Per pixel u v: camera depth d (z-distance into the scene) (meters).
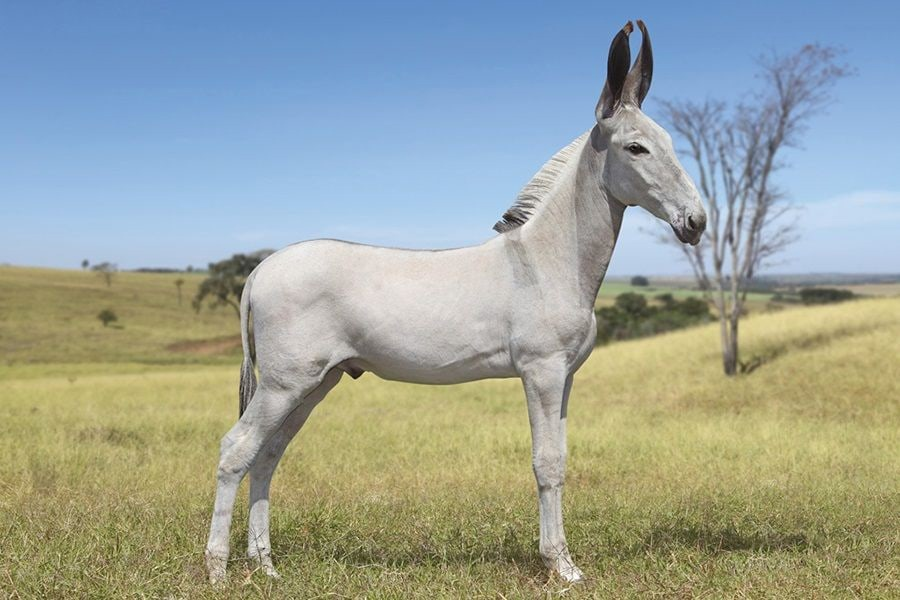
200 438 10.84
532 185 4.66
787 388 16.53
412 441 10.80
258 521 4.88
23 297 78.38
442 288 4.53
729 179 19.55
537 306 4.45
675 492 7.07
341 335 4.57
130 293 89.75
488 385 21.48
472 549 5.02
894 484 7.41
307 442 10.51
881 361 17.38
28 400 17.52
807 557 4.68
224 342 58.88
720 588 4.09
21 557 4.48
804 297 63.16
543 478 4.43
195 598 4.02
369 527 5.63
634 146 4.32
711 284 20.45
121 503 6.13
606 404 17.30
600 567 4.69
